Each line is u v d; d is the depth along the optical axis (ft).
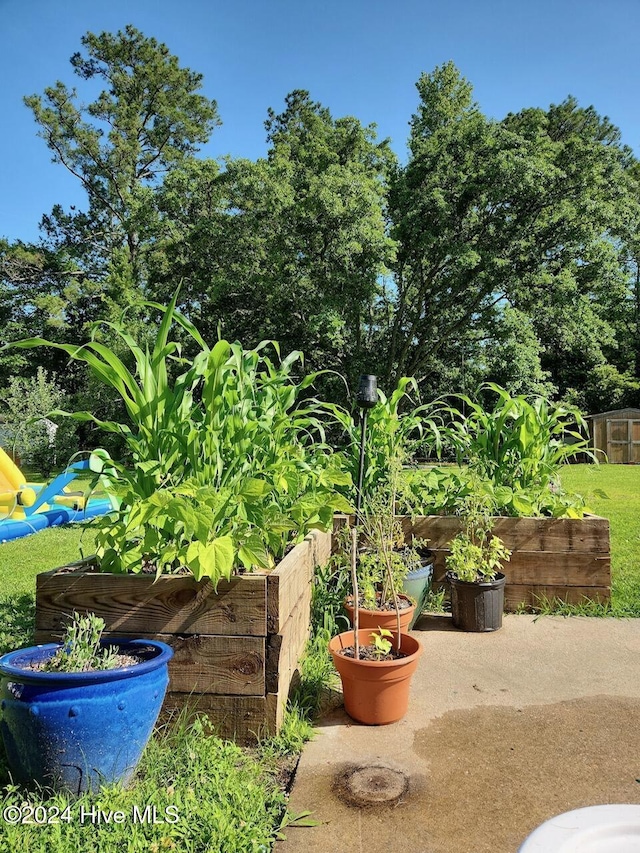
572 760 6.91
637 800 6.11
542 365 84.94
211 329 63.72
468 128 55.88
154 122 91.91
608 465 61.36
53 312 74.08
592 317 56.90
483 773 6.65
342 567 11.46
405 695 7.94
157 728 7.16
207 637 7.25
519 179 52.13
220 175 58.70
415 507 13.94
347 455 14.19
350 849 5.40
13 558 18.45
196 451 8.09
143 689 6.03
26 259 85.20
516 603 12.91
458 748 7.22
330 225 53.06
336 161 60.75
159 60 88.79
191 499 7.50
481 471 14.42
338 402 61.26
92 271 91.56
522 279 56.54
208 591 7.27
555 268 57.47
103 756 5.83
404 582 11.49
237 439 8.79
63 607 7.44
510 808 5.99
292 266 54.03
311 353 61.67
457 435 15.46
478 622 11.53
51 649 6.60
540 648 10.69
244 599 7.22
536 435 14.37
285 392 10.52
